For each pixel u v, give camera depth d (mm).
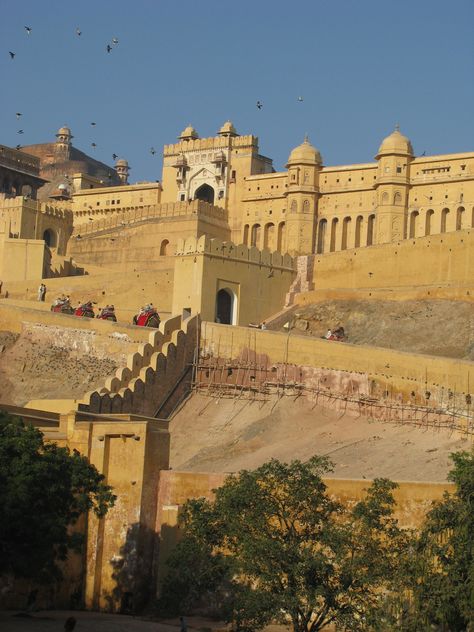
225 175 117688
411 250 92062
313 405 73625
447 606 39688
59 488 44781
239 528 43469
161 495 51562
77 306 99938
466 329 84500
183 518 46406
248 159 116875
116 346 81000
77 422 52500
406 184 106000
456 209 104062
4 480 43781
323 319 91188
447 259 90312
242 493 43812
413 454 64500
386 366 72438
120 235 115438
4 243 107250
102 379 80188
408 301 89812
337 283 94750
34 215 116750
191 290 88812
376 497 43281
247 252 92000
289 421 72562
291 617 42688
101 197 126188
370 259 93812
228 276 90312
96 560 50938
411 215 105938
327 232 110062
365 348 73312
